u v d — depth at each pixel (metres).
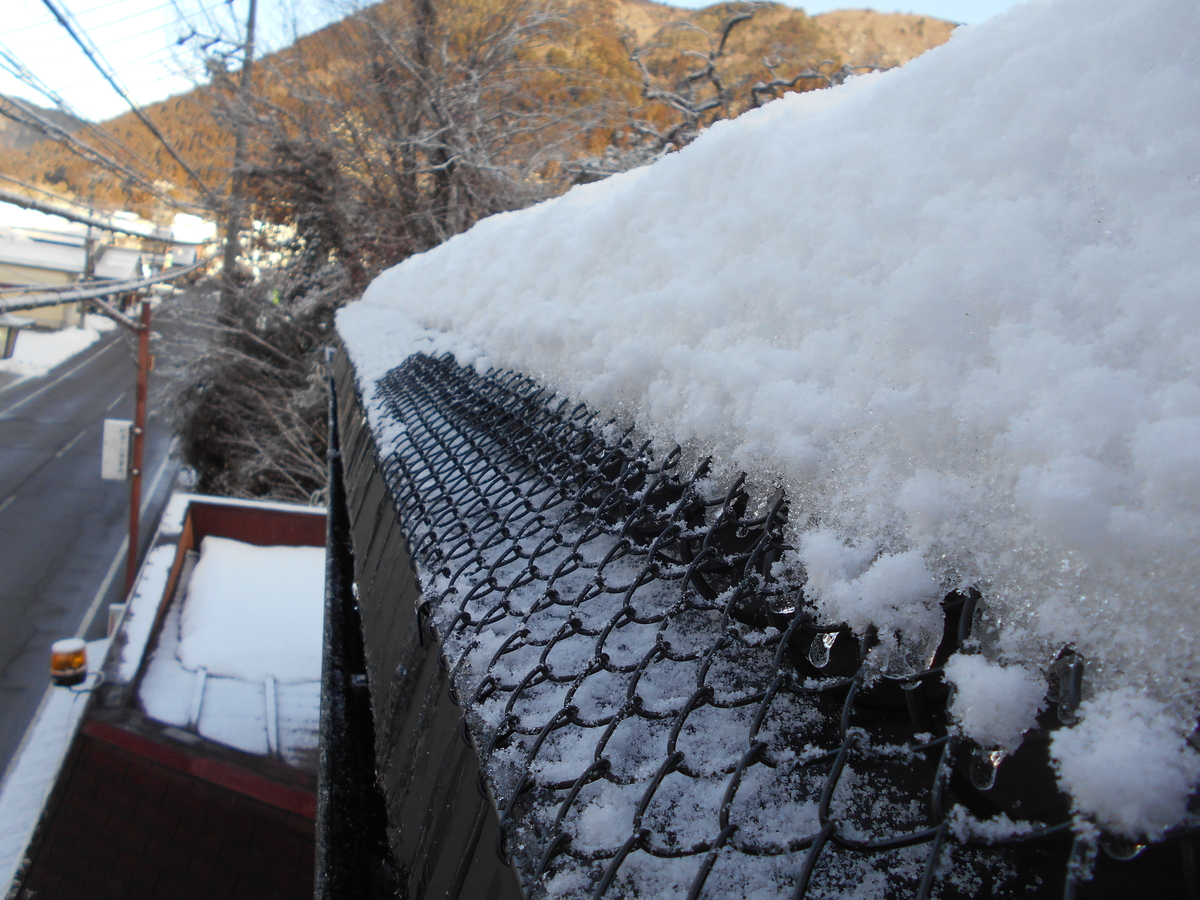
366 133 14.20
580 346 1.45
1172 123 0.63
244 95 14.68
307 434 16.73
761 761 0.60
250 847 6.47
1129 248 0.60
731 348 0.97
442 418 2.03
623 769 0.69
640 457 1.07
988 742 0.49
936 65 0.96
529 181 13.82
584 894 0.59
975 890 0.53
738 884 0.57
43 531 18.67
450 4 14.00
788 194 1.08
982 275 0.66
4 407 28.92
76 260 35.91
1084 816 0.43
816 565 0.65
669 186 1.53
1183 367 0.52
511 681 0.88
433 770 1.00
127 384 34.84
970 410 0.60
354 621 2.37
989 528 0.55
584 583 1.06
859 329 0.78
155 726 7.20
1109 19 0.72
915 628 0.58
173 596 10.58
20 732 11.28
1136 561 0.46
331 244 16.19
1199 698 0.42
